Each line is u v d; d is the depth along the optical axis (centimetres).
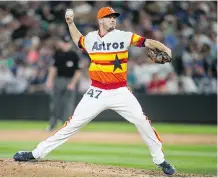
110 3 9112
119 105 2833
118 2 9094
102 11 2806
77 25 8744
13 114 7900
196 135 6016
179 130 6619
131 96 2850
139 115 2839
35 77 8006
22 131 6175
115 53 2800
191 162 3916
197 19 8812
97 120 7825
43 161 3048
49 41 8369
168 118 7506
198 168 3578
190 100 7456
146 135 2888
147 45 2797
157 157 2923
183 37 8406
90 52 2842
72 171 2794
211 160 4041
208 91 7644
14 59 8275
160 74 7662
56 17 8969
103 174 2783
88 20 8844
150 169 3334
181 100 7469
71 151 4500
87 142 5212
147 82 7688
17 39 8712
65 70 5875
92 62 2861
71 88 5888
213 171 3409
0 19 9025
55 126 6181
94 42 2816
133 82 7700
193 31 8544
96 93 2844
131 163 3791
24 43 8525
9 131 6188
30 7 9169
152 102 7506
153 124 7425
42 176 2712
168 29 8525
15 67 8162
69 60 5847
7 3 9225
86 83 7588
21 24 8881
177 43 7931
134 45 2817
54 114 6081
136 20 8856
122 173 2884
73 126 2883
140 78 7712
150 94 7500
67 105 5991
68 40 5831
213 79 7706
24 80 8019
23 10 9119
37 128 6594
